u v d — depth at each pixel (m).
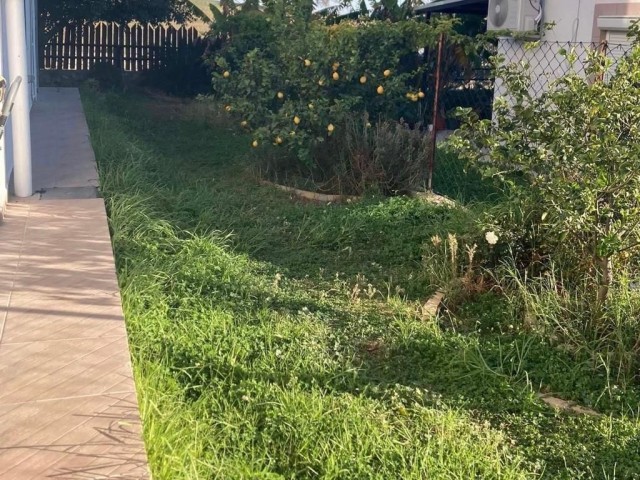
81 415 3.78
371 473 3.88
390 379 5.12
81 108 16.62
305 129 10.54
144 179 9.59
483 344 5.65
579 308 5.78
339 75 10.49
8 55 8.40
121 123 16.06
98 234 7.07
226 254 7.26
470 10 15.45
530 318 5.81
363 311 6.30
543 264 6.51
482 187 10.16
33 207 8.03
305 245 8.15
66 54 24.05
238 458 3.95
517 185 6.70
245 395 4.60
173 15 24.20
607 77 6.52
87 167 10.09
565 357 5.41
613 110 5.44
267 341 5.42
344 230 8.27
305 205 9.62
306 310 6.07
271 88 10.85
